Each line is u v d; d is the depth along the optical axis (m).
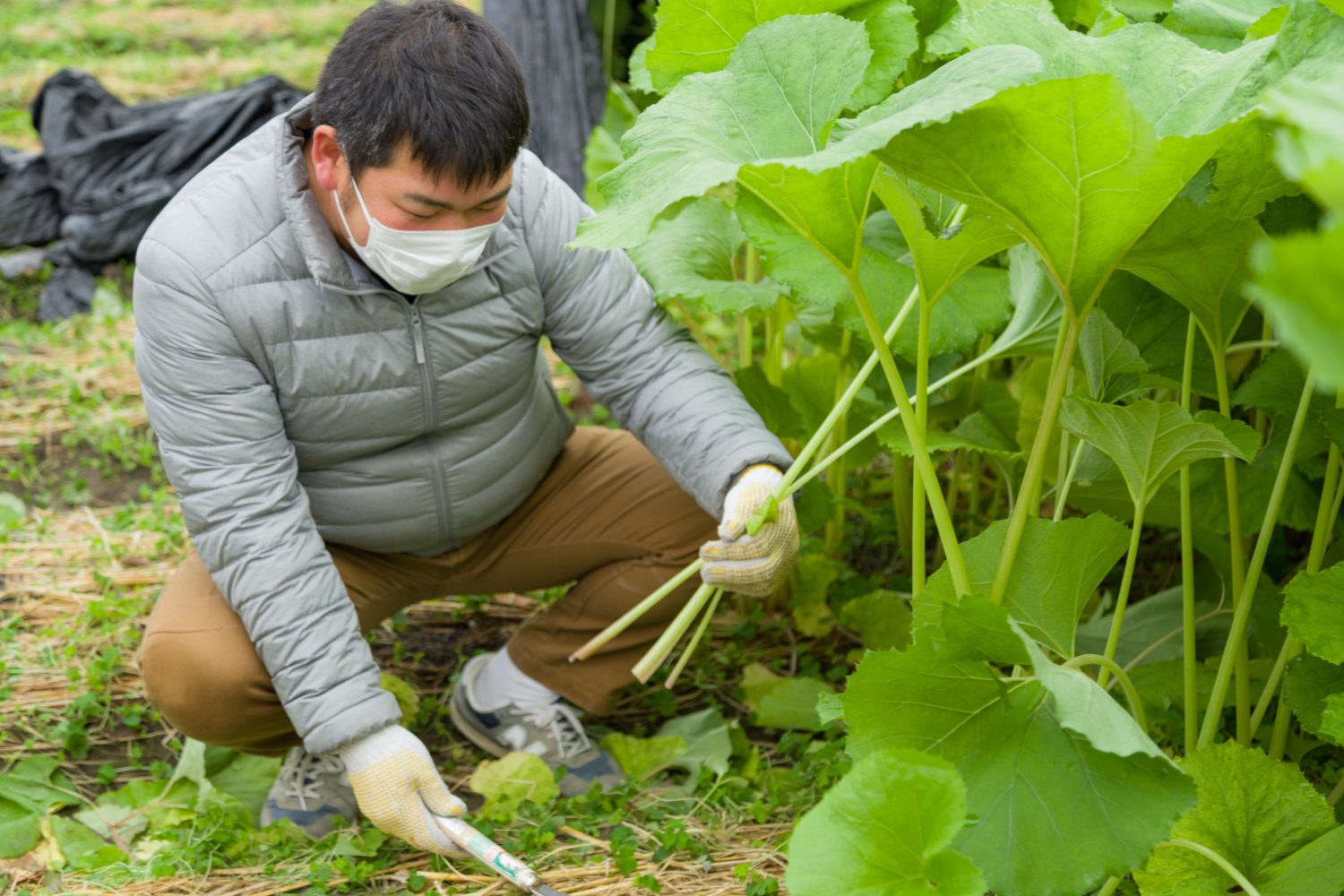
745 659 2.75
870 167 1.39
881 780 1.34
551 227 2.09
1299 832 1.59
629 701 2.65
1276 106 0.85
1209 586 2.40
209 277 1.86
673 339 2.17
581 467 2.39
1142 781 1.39
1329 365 0.71
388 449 2.14
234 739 2.13
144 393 1.95
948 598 1.65
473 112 1.68
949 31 2.05
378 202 1.75
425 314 1.98
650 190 1.38
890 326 1.96
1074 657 1.63
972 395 2.57
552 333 2.18
